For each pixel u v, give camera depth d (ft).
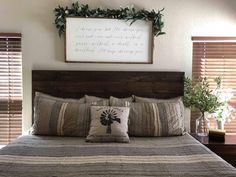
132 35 11.44
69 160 7.25
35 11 11.24
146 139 9.68
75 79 11.32
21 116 11.47
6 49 11.27
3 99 11.39
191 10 11.57
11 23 11.21
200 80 11.50
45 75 11.23
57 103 10.25
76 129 9.86
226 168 6.77
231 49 11.68
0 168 6.67
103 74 11.37
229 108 11.16
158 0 11.48
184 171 6.57
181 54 11.66
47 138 9.58
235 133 11.71
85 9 11.17
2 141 11.45
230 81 11.66
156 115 10.12
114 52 11.48
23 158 7.39
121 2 11.39
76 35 11.31
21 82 11.41
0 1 11.10
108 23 11.35
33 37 11.30
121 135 9.16
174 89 11.51
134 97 11.05
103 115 9.45
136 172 6.49
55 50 11.39
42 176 6.25
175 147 8.55
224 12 11.61
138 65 11.60
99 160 7.25
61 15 11.10
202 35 11.63
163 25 11.48
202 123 10.98
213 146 10.11
